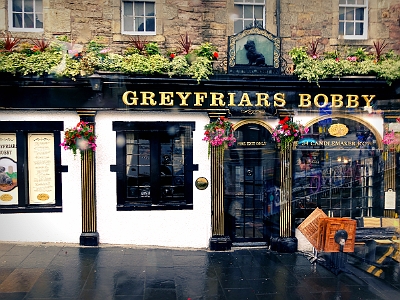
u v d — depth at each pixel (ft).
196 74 20.01
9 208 20.48
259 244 22.07
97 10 20.74
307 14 21.72
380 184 21.89
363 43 22.00
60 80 19.77
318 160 21.76
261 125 21.48
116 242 21.09
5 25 20.25
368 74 20.93
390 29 22.02
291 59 21.47
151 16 21.34
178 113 21.01
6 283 15.78
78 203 20.83
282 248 21.16
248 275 17.56
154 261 19.01
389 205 21.86
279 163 21.50
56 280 16.22
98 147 20.75
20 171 20.48
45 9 20.35
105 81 19.99
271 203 21.68
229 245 21.34
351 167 21.95
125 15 21.22
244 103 21.06
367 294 15.66
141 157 21.47
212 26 21.44
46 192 20.93
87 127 19.67
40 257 18.81
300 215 21.83
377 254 20.25
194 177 21.40
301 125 20.86
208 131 20.47
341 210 22.03
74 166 20.76
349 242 17.81
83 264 18.15
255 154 21.62
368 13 21.97
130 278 16.74
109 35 20.84
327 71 20.66
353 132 21.74
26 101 19.97
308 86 21.01
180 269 18.10
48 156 20.85
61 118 20.48
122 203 21.13
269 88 21.03
